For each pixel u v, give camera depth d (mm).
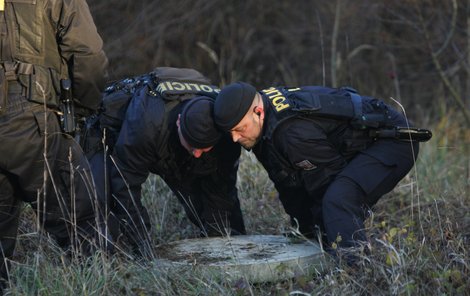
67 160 7844
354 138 8203
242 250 8812
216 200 9406
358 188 8125
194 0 18406
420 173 12367
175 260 8469
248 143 8180
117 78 17125
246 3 19891
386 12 17562
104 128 8820
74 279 7648
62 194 7941
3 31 7289
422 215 9742
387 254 7637
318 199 8352
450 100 17281
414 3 15719
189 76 8734
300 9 19891
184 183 9219
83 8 7645
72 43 7547
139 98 8422
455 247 8102
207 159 8750
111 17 17641
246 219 10516
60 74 7707
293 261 8250
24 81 7305
